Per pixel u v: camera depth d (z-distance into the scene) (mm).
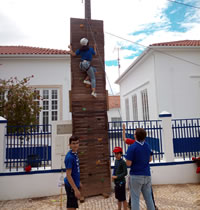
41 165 6387
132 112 14195
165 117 6801
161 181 6438
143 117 11820
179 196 5383
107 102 6277
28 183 5719
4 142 5855
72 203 3305
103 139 5957
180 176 6555
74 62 6207
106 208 4699
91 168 5652
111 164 6344
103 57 6512
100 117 6098
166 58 10125
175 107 9797
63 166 5926
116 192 4023
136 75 13047
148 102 10828
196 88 10164
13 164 5977
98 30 6609
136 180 3383
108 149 5949
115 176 3979
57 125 6094
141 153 3453
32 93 7965
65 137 6059
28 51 11562
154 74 10000
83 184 5480
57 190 5836
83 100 6043
